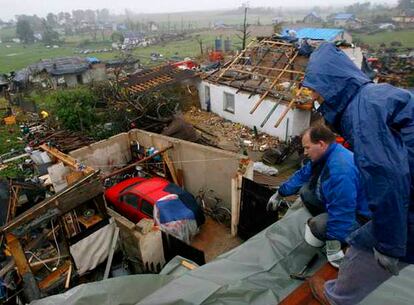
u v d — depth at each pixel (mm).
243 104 20438
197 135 18500
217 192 12406
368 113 1570
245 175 10945
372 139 1519
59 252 8211
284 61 21281
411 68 37375
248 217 10750
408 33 87062
